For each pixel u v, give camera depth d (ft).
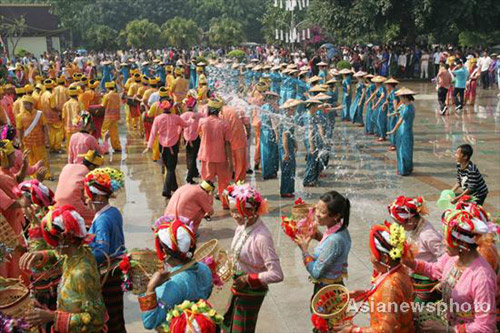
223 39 231.50
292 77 50.83
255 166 41.32
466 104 70.54
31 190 17.52
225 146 31.09
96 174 16.01
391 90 46.96
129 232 28.25
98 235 15.78
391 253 12.00
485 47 128.26
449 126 55.93
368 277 22.48
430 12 100.68
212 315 11.38
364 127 57.98
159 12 303.07
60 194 19.85
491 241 14.14
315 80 48.75
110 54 192.34
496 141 48.32
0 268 17.78
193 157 36.09
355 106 59.31
